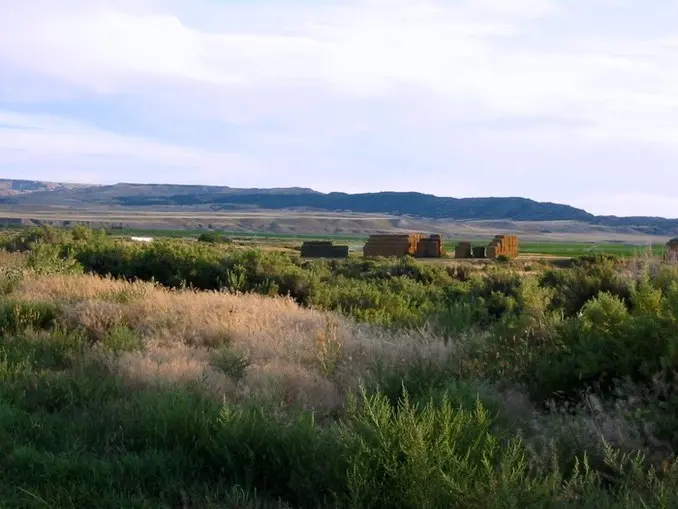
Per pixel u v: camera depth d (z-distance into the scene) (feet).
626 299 37.60
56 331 34.94
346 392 26.13
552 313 31.83
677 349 22.12
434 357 29.40
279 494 18.21
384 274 119.55
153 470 18.54
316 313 48.26
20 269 59.16
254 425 19.88
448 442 17.10
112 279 63.05
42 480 17.84
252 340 35.58
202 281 73.82
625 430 19.81
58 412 24.00
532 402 24.63
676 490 16.12
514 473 15.96
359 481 16.15
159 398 22.86
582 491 16.46
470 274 126.00
